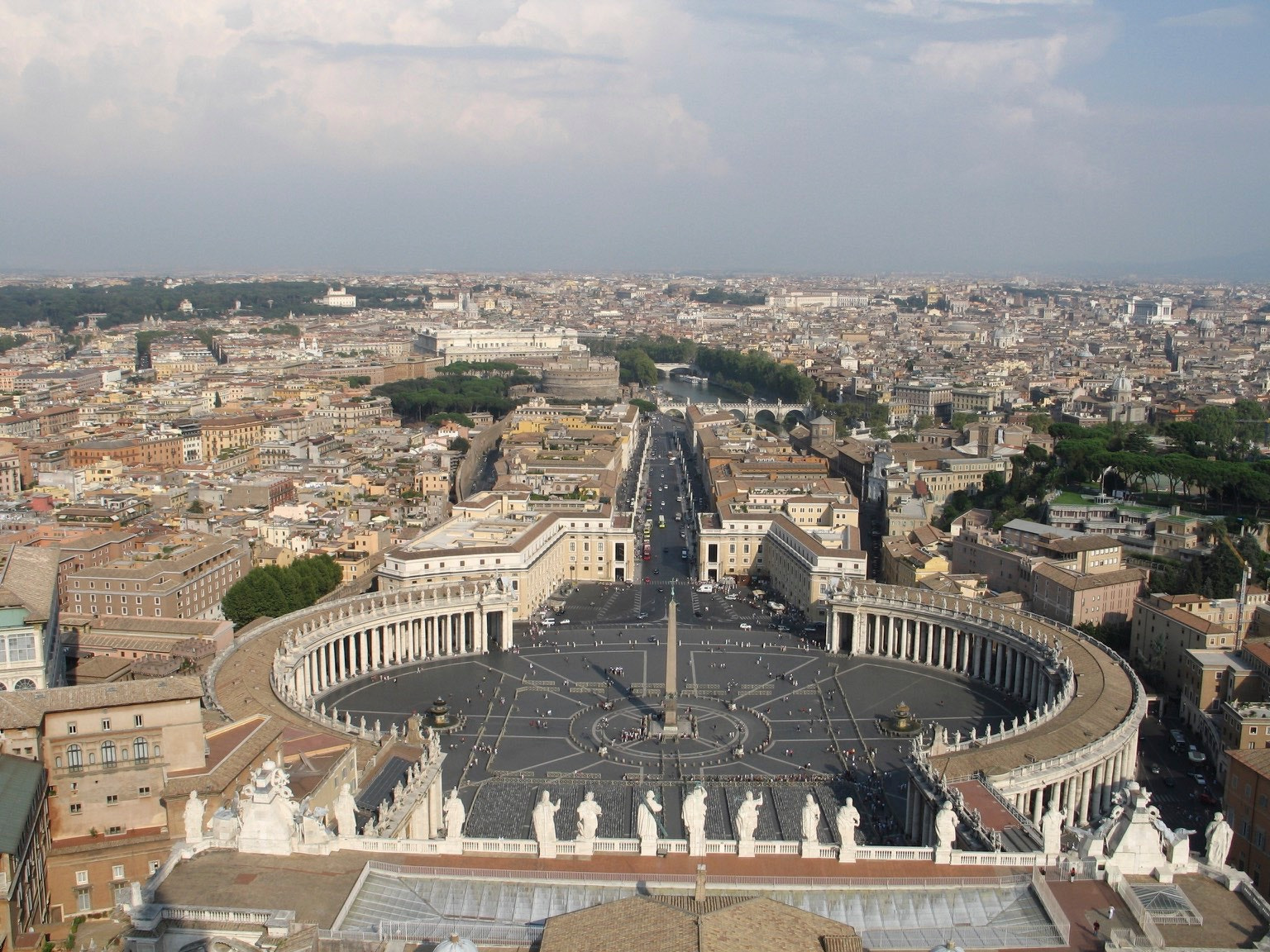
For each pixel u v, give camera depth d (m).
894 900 126.25
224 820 133.12
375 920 118.94
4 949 136.62
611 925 107.69
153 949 111.38
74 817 162.38
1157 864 129.25
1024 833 159.00
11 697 160.38
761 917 109.62
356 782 179.62
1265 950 110.31
